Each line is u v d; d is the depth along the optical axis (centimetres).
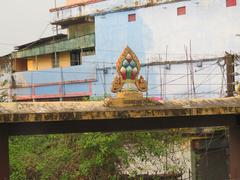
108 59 3384
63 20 3666
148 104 912
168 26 3123
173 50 3105
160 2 3141
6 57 4088
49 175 1527
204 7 2969
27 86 3750
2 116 809
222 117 1028
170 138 1658
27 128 895
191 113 920
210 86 2916
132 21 3284
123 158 1566
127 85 906
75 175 1519
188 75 3014
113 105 890
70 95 3534
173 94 3081
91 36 3469
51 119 834
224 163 1777
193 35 3022
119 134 1547
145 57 3222
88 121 934
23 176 1509
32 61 4034
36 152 1580
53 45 3709
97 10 3441
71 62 3744
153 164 1623
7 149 866
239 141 1063
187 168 1750
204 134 1741
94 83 3422
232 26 2872
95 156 1541
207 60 2942
